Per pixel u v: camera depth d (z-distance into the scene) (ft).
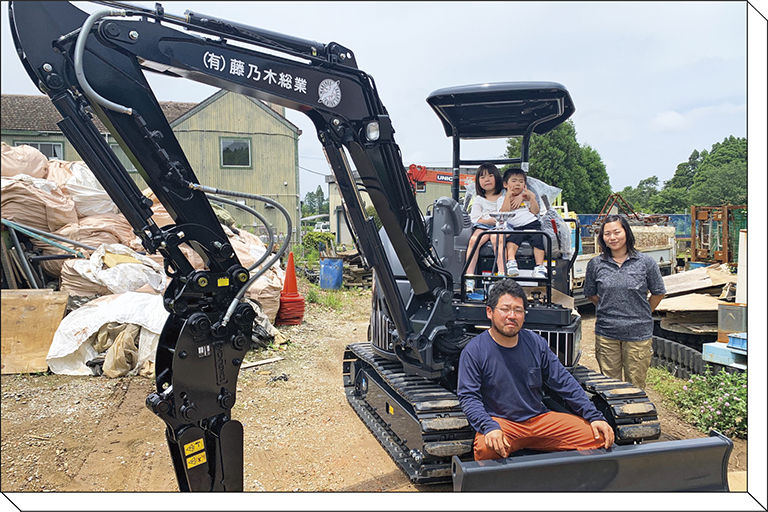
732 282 23.25
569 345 13.06
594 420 11.14
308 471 13.35
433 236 14.88
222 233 10.14
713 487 10.58
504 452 10.32
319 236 58.29
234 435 10.15
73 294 22.31
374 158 11.71
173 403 9.62
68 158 51.49
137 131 9.11
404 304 13.55
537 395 11.70
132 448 14.38
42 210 24.45
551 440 11.32
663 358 21.62
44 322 20.06
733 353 17.46
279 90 10.32
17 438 14.66
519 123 17.74
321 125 11.22
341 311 33.88
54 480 12.67
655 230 38.11
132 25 8.91
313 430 15.83
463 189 18.99
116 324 20.07
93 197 26.27
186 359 9.55
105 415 16.33
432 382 13.67
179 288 9.97
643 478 10.23
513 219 15.08
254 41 10.00
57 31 8.58
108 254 23.68
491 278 13.85
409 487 12.58
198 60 9.47
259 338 24.16
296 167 62.13
